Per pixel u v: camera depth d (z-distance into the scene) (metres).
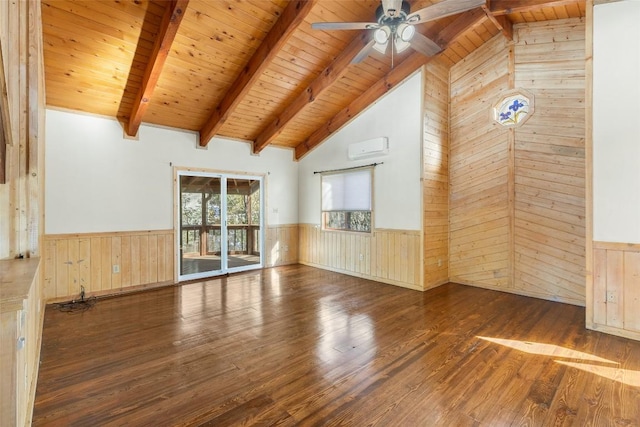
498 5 3.87
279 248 6.82
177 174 5.35
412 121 4.90
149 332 3.25
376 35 3.18
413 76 4.89
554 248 4.30
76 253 4.40
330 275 5.89
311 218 6.78
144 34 3.47
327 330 3.29
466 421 1.89
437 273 5.10
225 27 3.65
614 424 1.86
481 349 2.84
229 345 2.94
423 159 4.79
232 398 2.13
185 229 5.51
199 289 4.93
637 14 2.99
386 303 4.20
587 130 3.27
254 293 4.69
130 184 4.87
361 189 5.66
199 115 5.16
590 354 2.74
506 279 4.73
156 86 4.32
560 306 4.07
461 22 4.22
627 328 3.09
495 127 4.79
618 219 3.12
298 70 4.64
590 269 3.30
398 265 5.12
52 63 3.61
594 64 3.21
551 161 4.31
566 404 2.05
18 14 2.26
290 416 1.95
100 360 2.66
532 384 2.29
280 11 3.61
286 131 6.23
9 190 2.28
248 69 4.22
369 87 5.41
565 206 4.21
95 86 4.09
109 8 3.13
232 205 6.15
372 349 2.85
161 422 1.90
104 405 2.06
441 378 2.37
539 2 3.61
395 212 5.15
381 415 1.95
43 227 3.97
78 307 4.07
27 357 1.78
